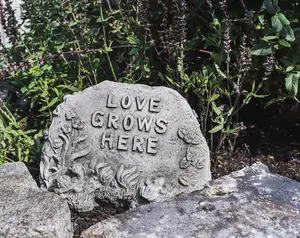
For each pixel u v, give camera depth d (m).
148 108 0.61
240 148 0.73
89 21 0.76
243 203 0.55
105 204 0.60
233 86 0.68
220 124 0.64
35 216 0.53
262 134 0.76
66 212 0.55
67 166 0.61
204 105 0.72
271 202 0.55
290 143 0.74
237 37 0.72
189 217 0.53
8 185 0.58
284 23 0.62
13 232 0.51
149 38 0.75
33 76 0.69
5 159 0.68
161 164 0.60
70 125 0.61
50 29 0.76
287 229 0.51
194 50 0.72
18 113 0.78
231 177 0.60
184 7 0.65
